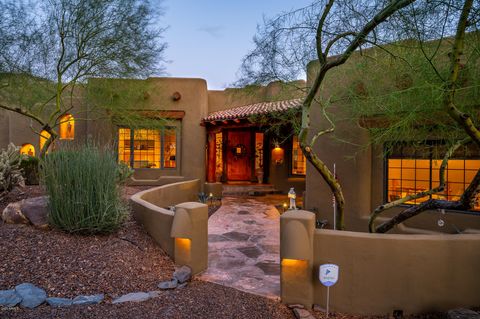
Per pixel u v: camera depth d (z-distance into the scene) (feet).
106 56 29.89
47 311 11.13
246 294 13.92
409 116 13.60
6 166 21.85
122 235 18.62
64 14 27.35
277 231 25.80
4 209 19.16
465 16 10.33
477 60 13.26
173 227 15.96
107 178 18.44
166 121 39.55
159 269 15.94
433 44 13.66
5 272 12.94
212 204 38.40
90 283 13.39
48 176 17.62
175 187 34.65
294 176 48.75
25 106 31.04
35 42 27.14
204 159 45.19
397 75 17.19
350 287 12.62
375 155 25.32
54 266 13.99
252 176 54.08
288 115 23.72
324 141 27.07
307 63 18.42
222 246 21.52
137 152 44.16
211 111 53.11
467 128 11.39
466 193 13.03
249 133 54.60
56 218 17.29
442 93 11.25
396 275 12.32
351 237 12.60
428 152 20.38
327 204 27.17
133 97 37.93
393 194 24.91
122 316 11.11
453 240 12.28
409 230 23.36
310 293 12.91
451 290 12.18
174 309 11.88
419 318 12.12
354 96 18.71
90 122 43.24
